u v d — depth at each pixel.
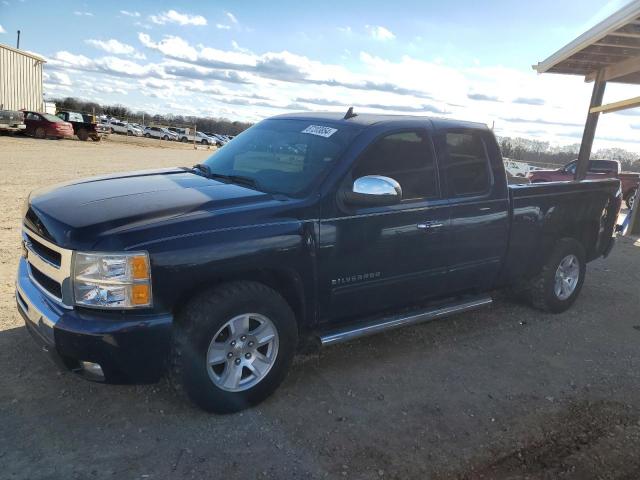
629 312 6.04
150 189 3.65
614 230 6.42
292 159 4.03
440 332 5.04
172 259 3.01
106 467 2.84
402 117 4.29
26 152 22.73
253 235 3.29
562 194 5.43
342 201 3.72
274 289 3.62
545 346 4.88
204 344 3.16
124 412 3.34
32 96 38.91
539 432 3.46
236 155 4.47
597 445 3.36
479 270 4.77
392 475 2.95
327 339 3.81
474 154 4.66
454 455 3.16
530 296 5.70
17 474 2.74
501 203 4.79
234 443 3.12
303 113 4.77
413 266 4.20
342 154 3.80
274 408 3.52
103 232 2.97
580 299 6.41
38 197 3.63
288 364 3.61
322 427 3.34
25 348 4.03
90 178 4.21
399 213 4.00
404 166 4.13
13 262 6.10
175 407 3.43
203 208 3.33
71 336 2.91
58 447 2.97
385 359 4.38
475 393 3.92
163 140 62.97
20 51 36.88
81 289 2.96
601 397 3.98
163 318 3.03
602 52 11.52
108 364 2.96
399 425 3.43
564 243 5.58
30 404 3.35
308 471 2.93
